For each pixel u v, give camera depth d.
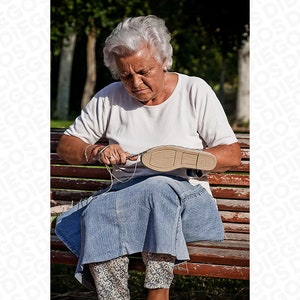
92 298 4.53
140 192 3.31
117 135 3.64
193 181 3.57
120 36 3.38
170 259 3.29
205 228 3.45
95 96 3.74
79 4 17.14
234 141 3.55
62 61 22.38
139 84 3.44
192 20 13.52
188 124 3.56
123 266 3.39
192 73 24.50
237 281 4.81
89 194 4.11
